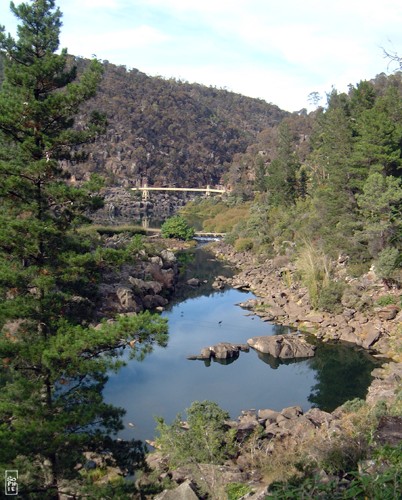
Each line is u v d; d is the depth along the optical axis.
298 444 19.91
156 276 58.69
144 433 26.19
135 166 192.50
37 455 14.11
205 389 32.41
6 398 14.23
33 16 16.52
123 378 34.09
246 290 61.06
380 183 45.75
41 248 15.95
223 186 186.38
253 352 39.62
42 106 15.59
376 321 42.50
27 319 15.37
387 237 47.34
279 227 76.56
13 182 15.18
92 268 16.12
